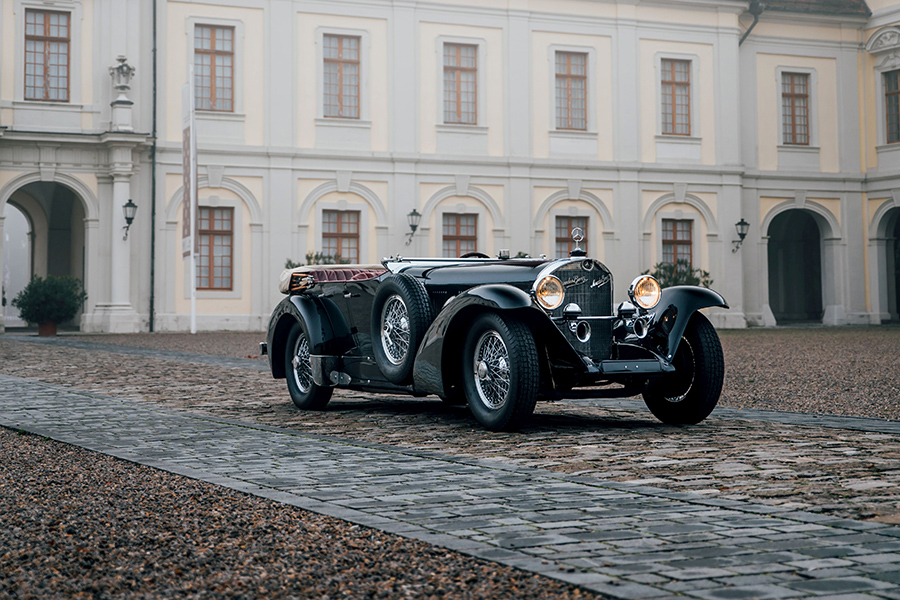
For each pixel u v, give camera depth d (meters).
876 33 28.50
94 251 22.34
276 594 2.56
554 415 6.88
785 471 4.35
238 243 23.59
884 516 3.39
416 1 24.88
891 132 28.56
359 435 5.79
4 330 23.02
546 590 2.55
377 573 2.72
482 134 25.41
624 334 6.17
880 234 28.64
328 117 24.28
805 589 2.51
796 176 28.28
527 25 25.72
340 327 7.14
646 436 5.61
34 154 21.94
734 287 27.31
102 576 2.74
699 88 27.16
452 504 3.64
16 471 4.49
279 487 4.02
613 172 26.39
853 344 16.23
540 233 25.88
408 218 24.72
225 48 23.58
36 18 22.09
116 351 14.20
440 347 6.02
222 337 19.45
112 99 22.39
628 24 26.53
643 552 2.90
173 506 3.66
